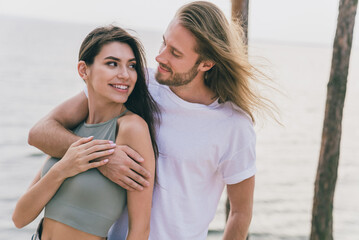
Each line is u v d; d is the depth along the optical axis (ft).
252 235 34.55
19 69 119.14
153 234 5.72
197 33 5.36
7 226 32.76
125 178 4.81
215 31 5.54
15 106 75.46
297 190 47.19
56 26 463.01
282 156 61.62
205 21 5.46
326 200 13.96
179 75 5.53
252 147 5.79
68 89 96.68
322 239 14.16
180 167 5.66
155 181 5.68
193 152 5.64
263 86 5.99
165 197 5.67
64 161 4.94
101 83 5.09
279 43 568.82
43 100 82.74
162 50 5.55
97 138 5.37
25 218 5.22
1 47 169.68
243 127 5.73
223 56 5.49
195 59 5.50
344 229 37.14
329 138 13.48
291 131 78.84
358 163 62.90
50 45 199.93
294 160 59.93
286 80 158.92
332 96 13.10
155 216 5.71
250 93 5.85
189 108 5.71
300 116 93.91
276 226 36.70
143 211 5.00
